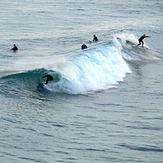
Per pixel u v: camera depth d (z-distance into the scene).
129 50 106.56
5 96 67.12
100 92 74.62
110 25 166.75
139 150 49.56
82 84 74.81
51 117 59.84
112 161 46.06
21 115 59.66
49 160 45.22
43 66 78.19
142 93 76.12
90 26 164.25
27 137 51.69
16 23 174.38
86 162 45.34
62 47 115.31
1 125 55.03
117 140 52.56
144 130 56.84
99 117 61.62
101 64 84.81
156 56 108.88
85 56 83.38
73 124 57.84
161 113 65.00
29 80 72.88
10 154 46.00
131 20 184.38
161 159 47.41
